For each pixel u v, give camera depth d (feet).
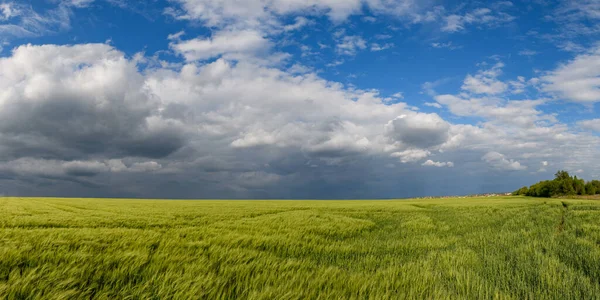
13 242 22.03
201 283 13.76
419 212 81.05
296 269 18.08
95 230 31.27
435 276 16.78
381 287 14.78
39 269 15.46
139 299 12.57
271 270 17.20
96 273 15.44
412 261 21.53
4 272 15.24
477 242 29.37
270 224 43.52
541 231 37.83
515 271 17.99
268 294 12.85
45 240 23.08
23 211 65.72
